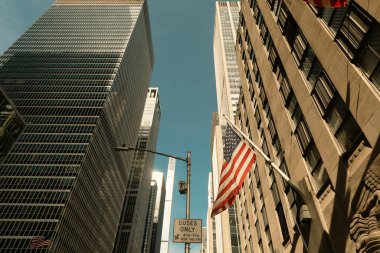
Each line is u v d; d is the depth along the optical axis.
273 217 21.22
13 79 122.88
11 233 79.62
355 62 11.69
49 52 137.75
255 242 27.70
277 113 20.70
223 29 146.88
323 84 14.23
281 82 20.45
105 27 155.75
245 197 34.75
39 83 121.75
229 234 58.34
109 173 122.00
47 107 112.75
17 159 96.19
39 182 90.56
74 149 98.88
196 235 10.71
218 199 14.29
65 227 83.88
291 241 17.42
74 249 88.44
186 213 11.52
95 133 105.44
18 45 140.12
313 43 15.05
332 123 13.33
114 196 130.62
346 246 11.32
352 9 12.11
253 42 28.58
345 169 11.85
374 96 10.16
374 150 10.02
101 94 118.00
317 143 14.29
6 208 84.62
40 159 96.31
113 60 135.00
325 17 14.33
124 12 167.62
